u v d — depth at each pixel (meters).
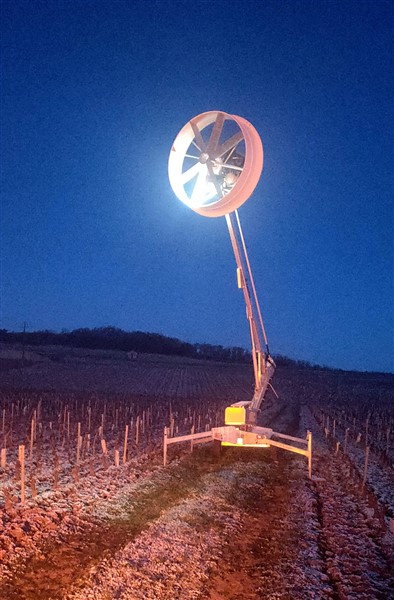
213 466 18.72
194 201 15.23
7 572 8.56
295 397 64.69
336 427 35.03
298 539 11.63
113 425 28.17
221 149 14.73
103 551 9.95
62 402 39.09
